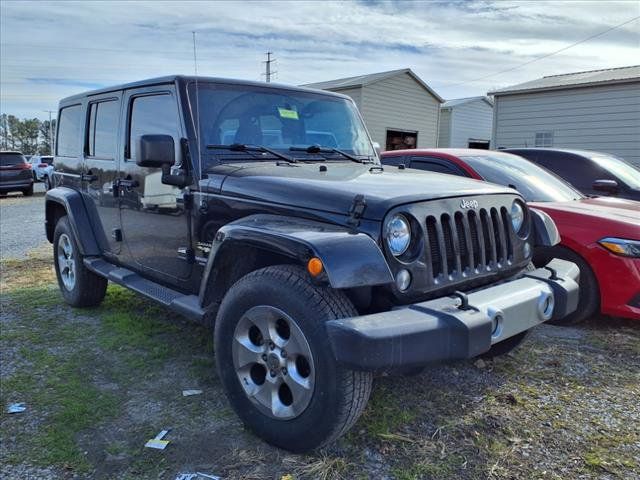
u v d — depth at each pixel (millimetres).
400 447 2646
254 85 3666
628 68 17047
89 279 4742
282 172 3041
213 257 2805
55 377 3451
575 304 3002
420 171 3658
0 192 19984
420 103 23469
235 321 2695
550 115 16250
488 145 30156
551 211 4566
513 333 2611
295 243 2363
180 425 2859
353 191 2576
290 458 2537
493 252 2887
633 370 3604
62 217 5004
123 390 3268
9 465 2514
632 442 2729
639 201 5852
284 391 2613
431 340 2227
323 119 3955
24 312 4855
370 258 2285
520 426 2869
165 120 3494
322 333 2314
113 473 2455
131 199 3934
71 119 5008
